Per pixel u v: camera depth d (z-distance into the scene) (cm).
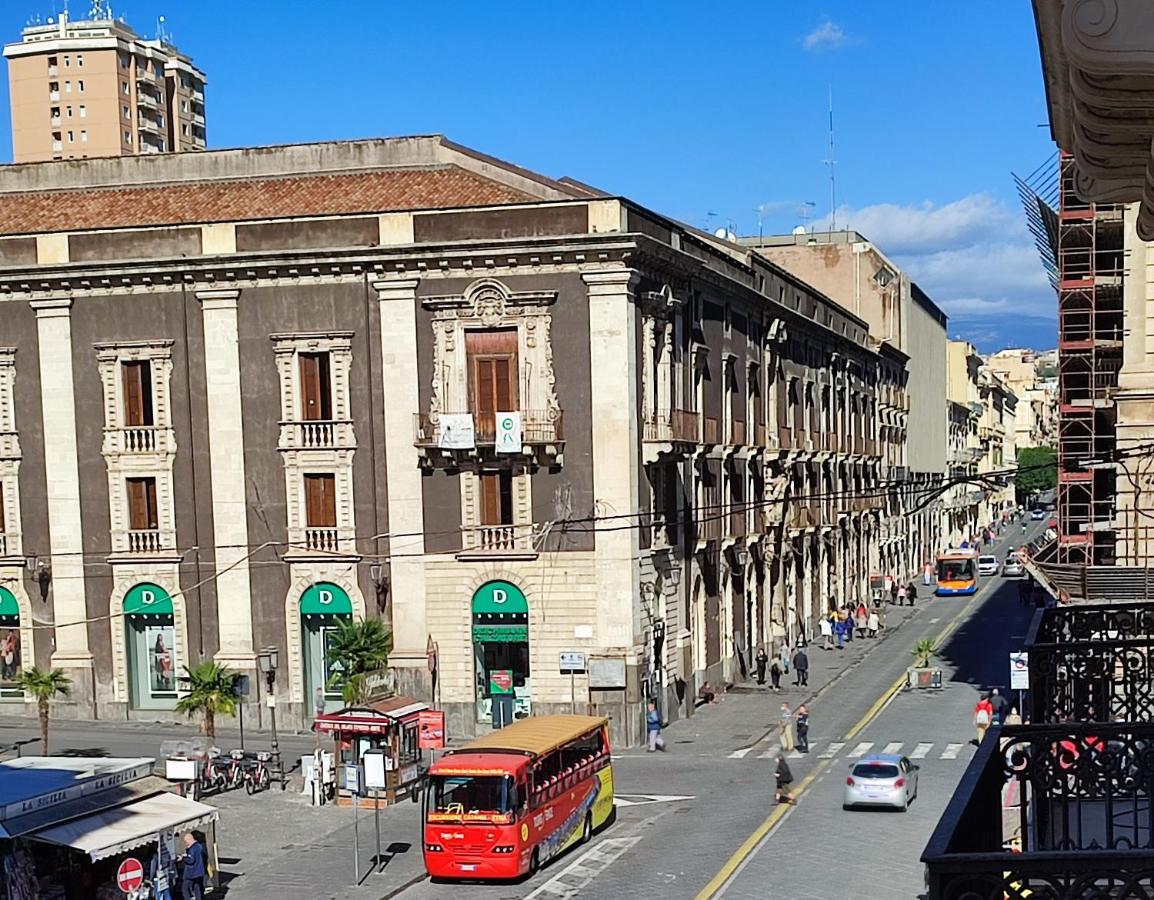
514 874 2441
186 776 2925
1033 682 1169
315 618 3972
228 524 3978
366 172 4469
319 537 3931
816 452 6325
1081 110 879
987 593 8231
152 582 4041
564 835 2652
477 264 3759
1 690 4191
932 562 10156
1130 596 3008
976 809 630
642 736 3769
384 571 3869
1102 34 709
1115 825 963
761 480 5316
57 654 4109
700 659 4481
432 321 3812
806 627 6059
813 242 9094
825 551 6531
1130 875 541
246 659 3969
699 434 4331
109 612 4078
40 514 4122
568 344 3738
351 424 3884
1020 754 862
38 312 4072
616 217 3666
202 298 3956
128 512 4066
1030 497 16462
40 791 2175
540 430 3712
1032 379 18838
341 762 3200
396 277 3816
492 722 3831
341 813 3080
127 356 4022
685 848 2653
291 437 3922
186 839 2347
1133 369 3092
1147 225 1095
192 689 3522
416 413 3834
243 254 3878
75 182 4759
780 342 5578
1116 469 3109
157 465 4019
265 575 3972
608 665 3706
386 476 3869
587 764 2798
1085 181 1046
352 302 3872
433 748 3303
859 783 2911
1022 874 548
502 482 3816
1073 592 3047
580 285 3719
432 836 2489
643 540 3850
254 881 2497
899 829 2728
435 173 4353
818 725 4100
